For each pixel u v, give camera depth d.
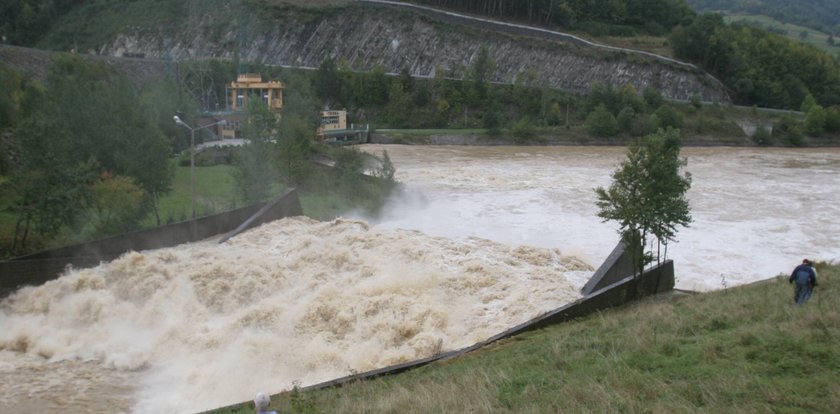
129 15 170.88
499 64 156.88
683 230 48.69
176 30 166.38
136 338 28.47
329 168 66.25
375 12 166.50
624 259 34.09
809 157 103.44
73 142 44.28
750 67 157.38
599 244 44.88
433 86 141.62
